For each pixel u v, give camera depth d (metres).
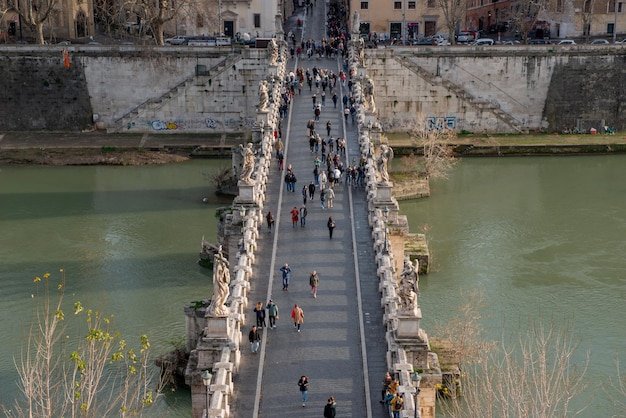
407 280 47.75
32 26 125.38
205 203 94.94
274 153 83.81
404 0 135.25
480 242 81.94
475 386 48.19
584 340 61.62
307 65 114.88
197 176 106.94
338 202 72.56
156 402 53.91
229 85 121.50
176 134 122.94
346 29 143.75
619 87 123.75
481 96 123.06
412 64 120.62
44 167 111.44
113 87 124.38
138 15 139.88
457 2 124.88
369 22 136.25
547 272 74.69
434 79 120.25
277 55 111.69
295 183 75.94
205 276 74.25
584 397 53.53
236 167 97.12
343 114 94.56
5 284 72.38
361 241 65.06
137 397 45.59
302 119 93.50
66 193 99.31
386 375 45.28
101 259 78.00
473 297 66.69
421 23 136.38
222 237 76.50
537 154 115.88
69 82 124.44
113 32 146.38
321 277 59.03
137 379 54.44
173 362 56.41
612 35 138.50
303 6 173.75
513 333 62.38
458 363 54.00
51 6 124.69
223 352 47.25
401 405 42.50
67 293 70.62
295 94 102.44
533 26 142.25
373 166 74.81
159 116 122.75
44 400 46.78
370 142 81.06
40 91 124.69
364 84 97.62
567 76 123.00
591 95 123.69
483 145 116.25
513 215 89.88
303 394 45.03
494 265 76.19
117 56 123.31
